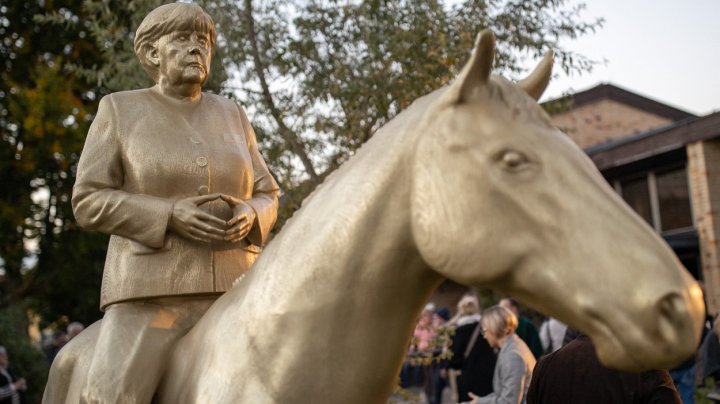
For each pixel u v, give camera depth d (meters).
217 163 2.05
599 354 1.31
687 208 12.99
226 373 1.61
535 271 1.33
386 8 5.77
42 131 14.75
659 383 2.51
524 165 1.37
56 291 15.31
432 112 1.48
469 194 1.38
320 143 5.97
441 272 1.42
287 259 1.60
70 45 14.69
